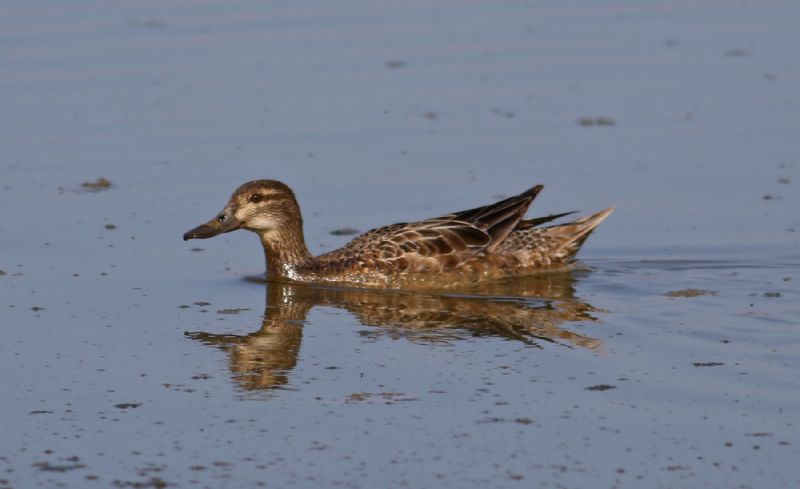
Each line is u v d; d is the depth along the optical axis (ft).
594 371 45.88
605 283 58.44
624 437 40.01
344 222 66.49
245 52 91.86
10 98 82.74
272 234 59.93
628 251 62.85
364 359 47.52
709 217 66.03
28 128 78.43
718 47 93.50
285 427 40.93
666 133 77.87
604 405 42.52
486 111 81.87
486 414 41.81
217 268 61.11
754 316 52.49
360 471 37.73
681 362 46.83
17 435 40.45
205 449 39.34
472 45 94.22
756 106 81.76
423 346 49.03
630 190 69.92
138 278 58.54
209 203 68.49
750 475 37.40
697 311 53.42
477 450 39.11
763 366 46.24
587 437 40.01
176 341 49.83
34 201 68.18
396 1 104.42
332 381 45.09
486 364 46.83
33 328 51.08
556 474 37.47
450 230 60.18
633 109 82.02
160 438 40.19
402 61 90.68
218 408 42.60
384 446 39.42
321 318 53.36
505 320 52.80
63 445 39.73
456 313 54.13
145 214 67.05
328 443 39.68
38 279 57.57
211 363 47.21
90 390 44.34
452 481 37.09
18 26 95.96
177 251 62.64
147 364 47.09
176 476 37.52
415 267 59.36
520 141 77.20
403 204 68.49
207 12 101.09
